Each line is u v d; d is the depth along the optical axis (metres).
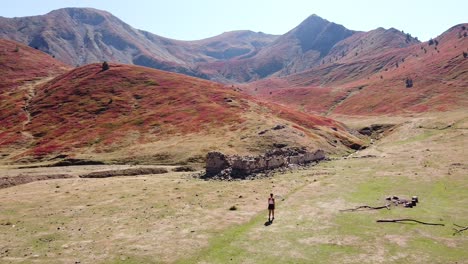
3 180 52.47
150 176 57.62
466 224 28.67
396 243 25.61
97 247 26.20
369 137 117.88
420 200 35.88
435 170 48.53
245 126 87.00
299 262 23.06
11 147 87.44
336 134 98.88
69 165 71.69
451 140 72.06
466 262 22.36
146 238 27.78
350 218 31.16
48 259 24.19
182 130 88.50
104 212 35.50
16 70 168.88
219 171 55.62
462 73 184.50
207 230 29.25
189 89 121.31
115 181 52.06
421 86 185.38
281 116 104.69
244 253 24.62
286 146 75.38
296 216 32.22
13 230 30.36
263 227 29.70
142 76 135.88
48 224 31.92
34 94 133.88
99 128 93.81
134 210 35.88
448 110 138.00
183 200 39.22
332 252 24.44
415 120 112.19
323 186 43.22
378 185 42.53
